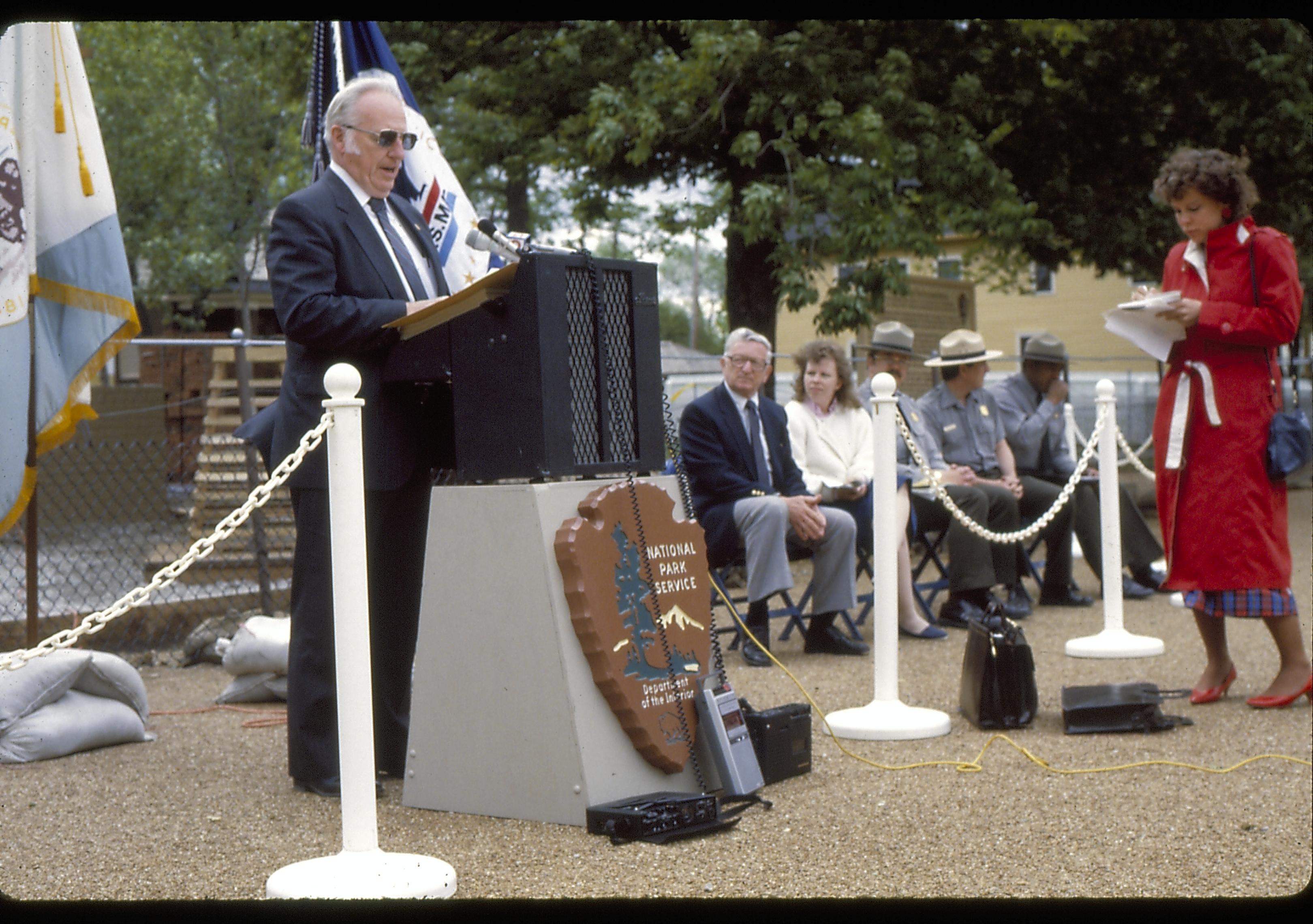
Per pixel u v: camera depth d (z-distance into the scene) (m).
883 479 4.90
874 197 12.40
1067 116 14.95
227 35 20.17
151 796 3.99
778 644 7.08
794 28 13.02
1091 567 8.37
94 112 5.09
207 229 22.31
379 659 4.18
